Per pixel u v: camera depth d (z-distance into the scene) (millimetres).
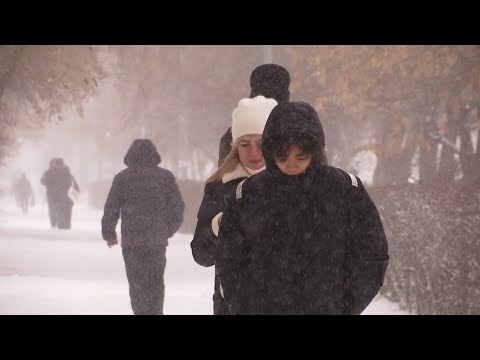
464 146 58594
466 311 25656
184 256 56188
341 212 11828
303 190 11812
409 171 69875
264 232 11844
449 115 59375
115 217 25812
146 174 25828
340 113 86188
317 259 11766
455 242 26438
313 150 11711
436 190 28469
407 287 29250
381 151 71125
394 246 30297
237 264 12039
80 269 46219
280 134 11625
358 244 11875
